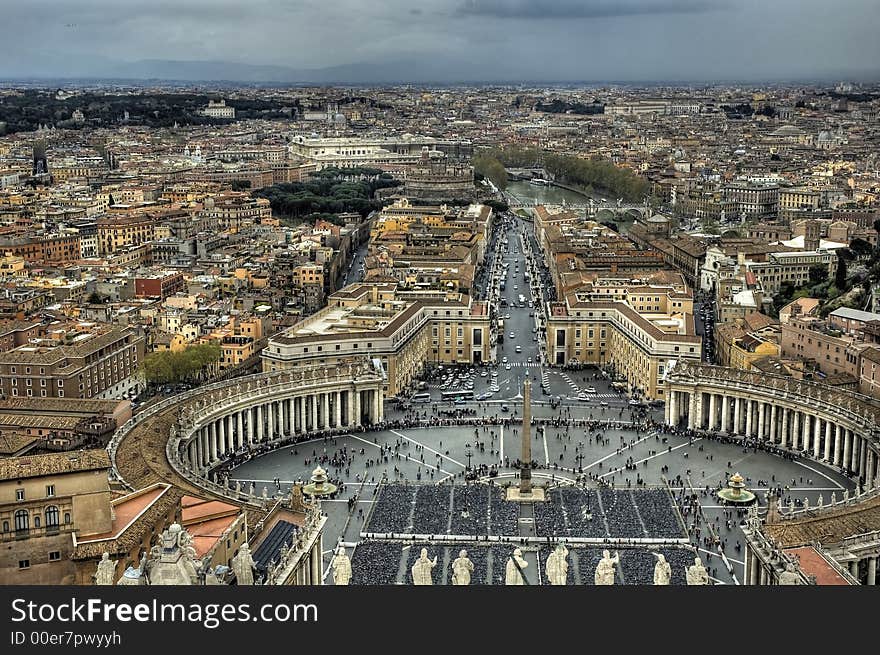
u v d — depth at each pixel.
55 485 176.88
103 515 180.62
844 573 190.50
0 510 173.88
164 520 191.00
